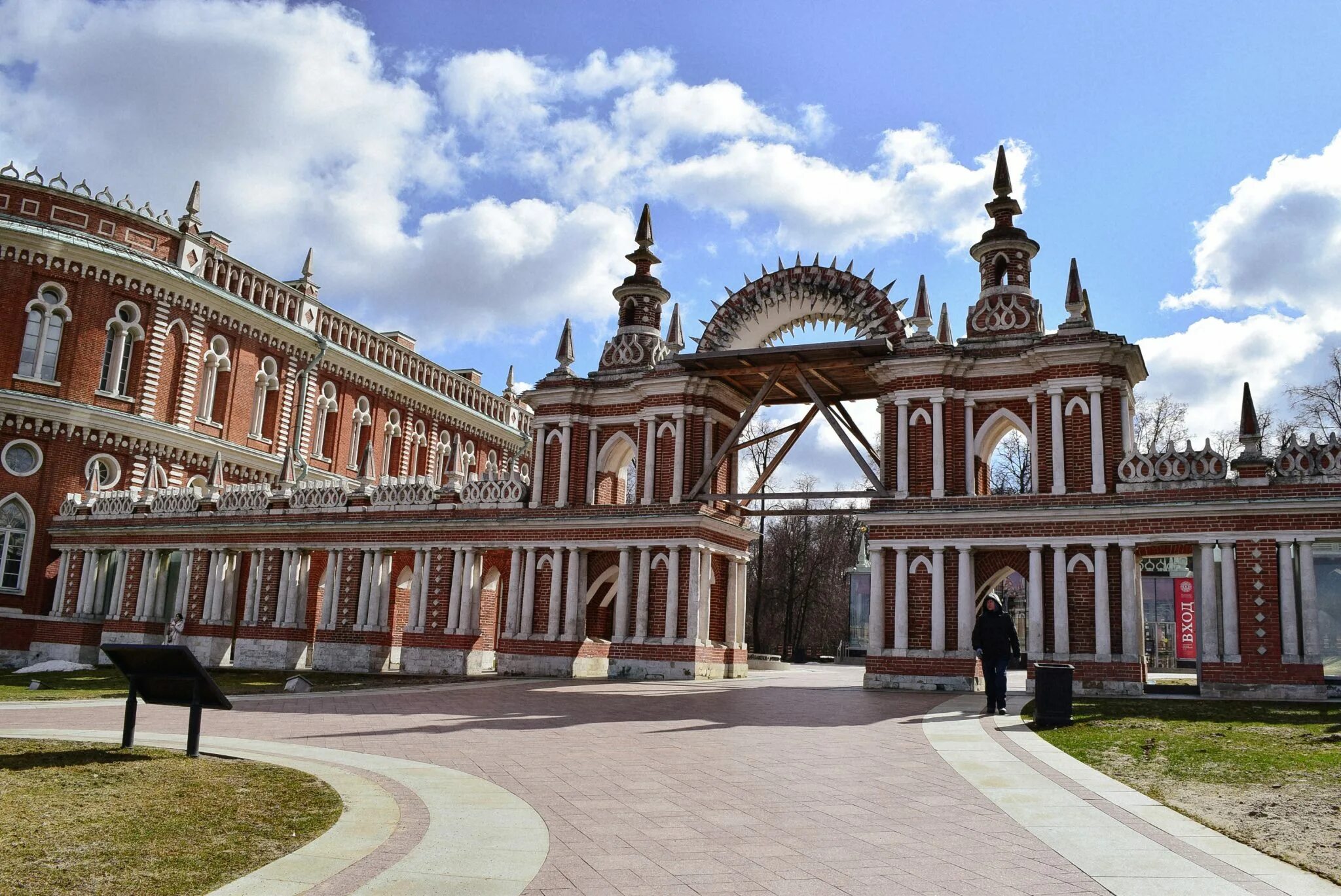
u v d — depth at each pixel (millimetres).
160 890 8133
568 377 40938
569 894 8148
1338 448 27750
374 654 41938
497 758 15539
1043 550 30984
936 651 31406
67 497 51062
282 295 62438
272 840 9836
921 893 8367
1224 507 28406
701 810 11641
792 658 71750
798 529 80125
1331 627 27141
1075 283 32062
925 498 32469
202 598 47062
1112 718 21078
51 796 11492
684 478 38031
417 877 8531
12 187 50750
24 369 50812
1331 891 8484
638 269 43094
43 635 49250
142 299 54094
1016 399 32875
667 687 31312
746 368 36000
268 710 22797
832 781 13742
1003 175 35750
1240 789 12945
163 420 54719
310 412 63562
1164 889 8500
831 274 36000
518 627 39500
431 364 74812
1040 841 10211
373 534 42969
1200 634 28469
